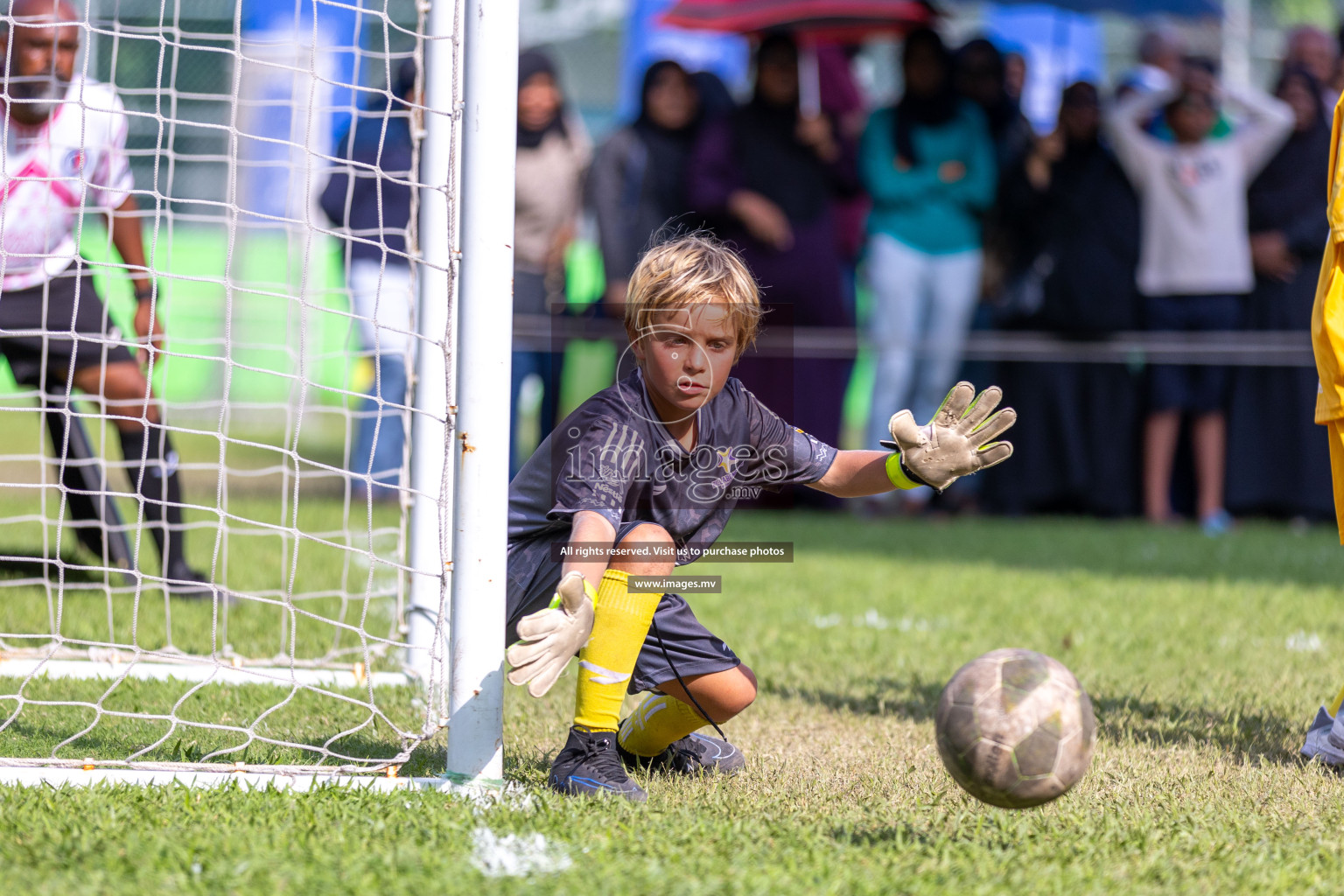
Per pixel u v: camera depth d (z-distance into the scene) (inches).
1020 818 309.6
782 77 1056.2
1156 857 281.9
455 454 326.0
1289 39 1103.0
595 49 1680.6
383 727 402.6
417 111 493.0
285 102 427.2
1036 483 1112.2
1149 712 451.5
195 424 1465.3
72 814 292.4
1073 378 1100.5
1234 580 794.8
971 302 1100.5
